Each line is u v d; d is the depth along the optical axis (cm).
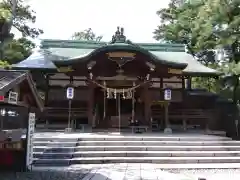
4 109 1094
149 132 2022
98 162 1288
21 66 2275
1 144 1086
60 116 2194
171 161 1313
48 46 2727
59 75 2398
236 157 1382
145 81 2231
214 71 2378
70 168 1170
